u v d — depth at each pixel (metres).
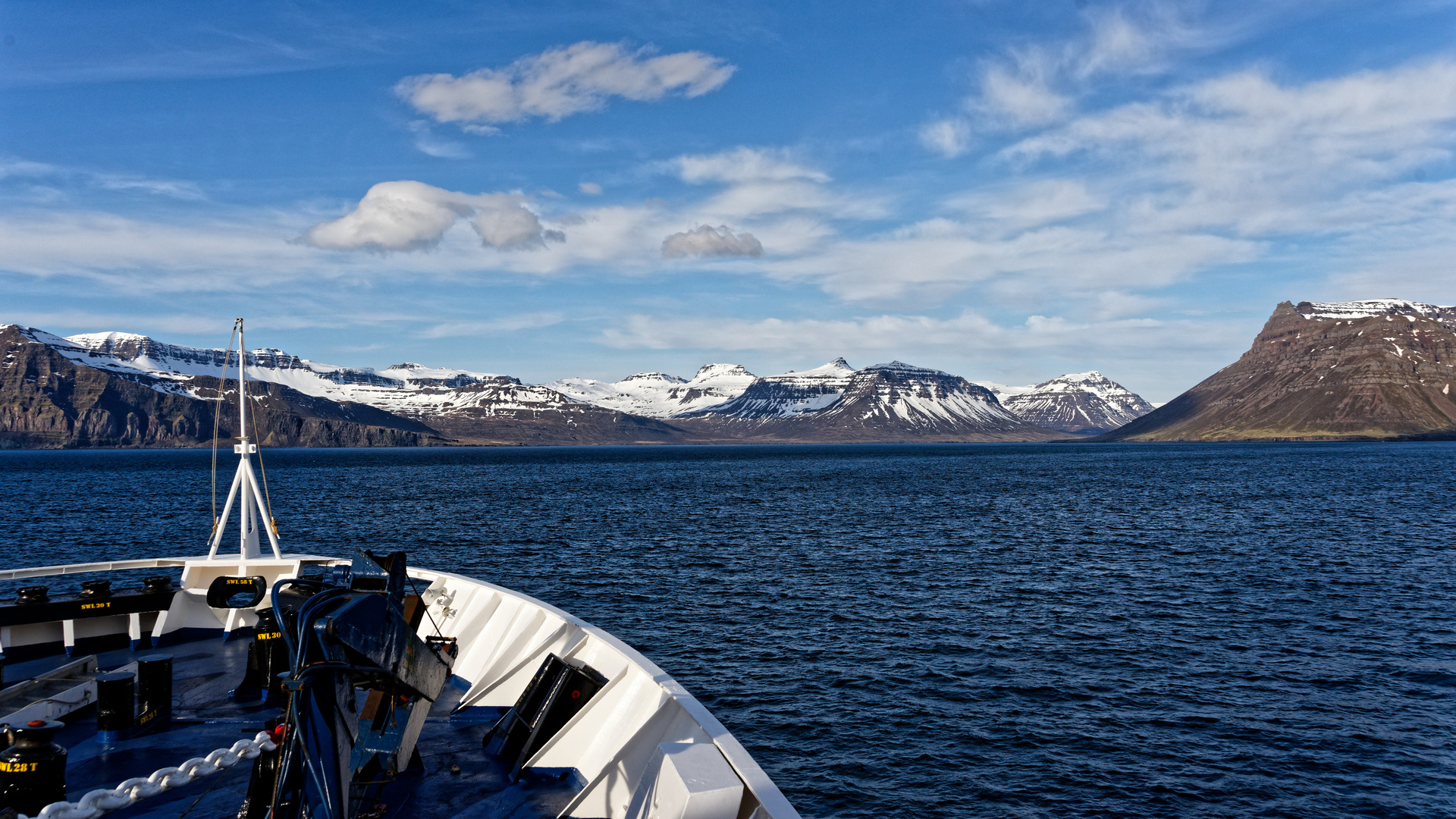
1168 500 110.38
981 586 48.81
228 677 12.90
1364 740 25.61
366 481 164.38
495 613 13.43
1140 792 22.52
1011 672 32.03
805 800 22.08
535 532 75.94
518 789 8.74
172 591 14.98
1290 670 32.25
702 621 39.88
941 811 21.59
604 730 9.08
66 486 143.50
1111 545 66.06
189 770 9.09
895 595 46.25
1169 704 28.56
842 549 64.25
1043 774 23.58
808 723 27.00
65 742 10.32
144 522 85.44
